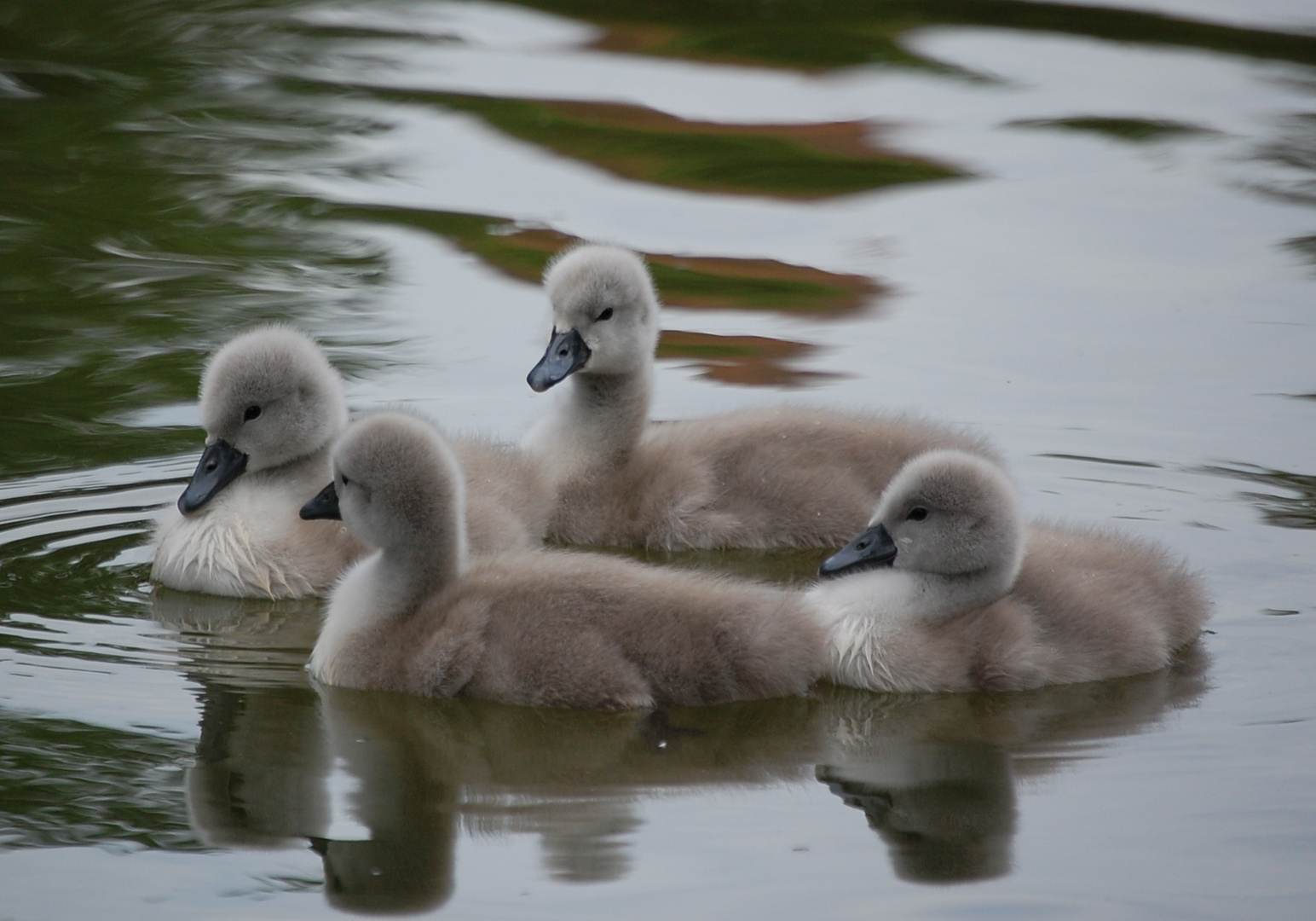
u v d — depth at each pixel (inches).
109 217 792.3
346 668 429.7
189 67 995.3
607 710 414.6
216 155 874.1
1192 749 393.7
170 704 411.5
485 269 751.1
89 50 1018.7
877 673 433.7
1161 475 575.8
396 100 954.1
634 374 576.1
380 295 721.6
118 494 553.6
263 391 514.6
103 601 482.0
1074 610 444.5
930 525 442.3
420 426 439.5
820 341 697.6
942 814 360.8
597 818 358.6
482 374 653.9
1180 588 465.1
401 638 428.1
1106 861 342.0
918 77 1011.9
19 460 570.9
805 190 859.4
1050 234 812.6
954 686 431.8
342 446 437.4
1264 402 637.9
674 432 575.8
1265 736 400.8
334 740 393.7
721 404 636.7
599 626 418.6
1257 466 582.2
